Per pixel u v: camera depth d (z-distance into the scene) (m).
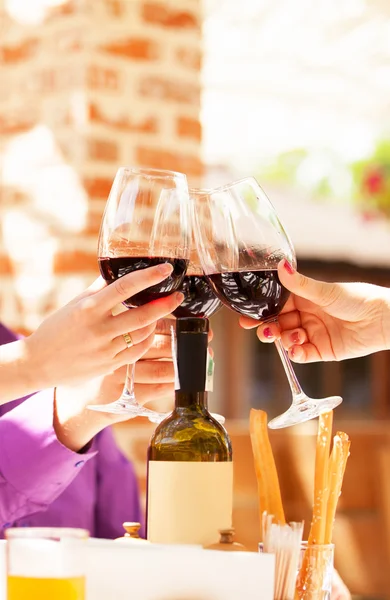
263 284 1.18
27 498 1.41
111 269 1.15
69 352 1.14
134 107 2.86
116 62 2.83
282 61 6.00
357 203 8.31
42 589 0.82
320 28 5.31
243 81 6.45
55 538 0.83
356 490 2.35
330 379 8.28
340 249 8.23
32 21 2.89
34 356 1.14
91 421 1.36
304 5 4.95
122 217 1.13
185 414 1.03
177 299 1.13
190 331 1.04
